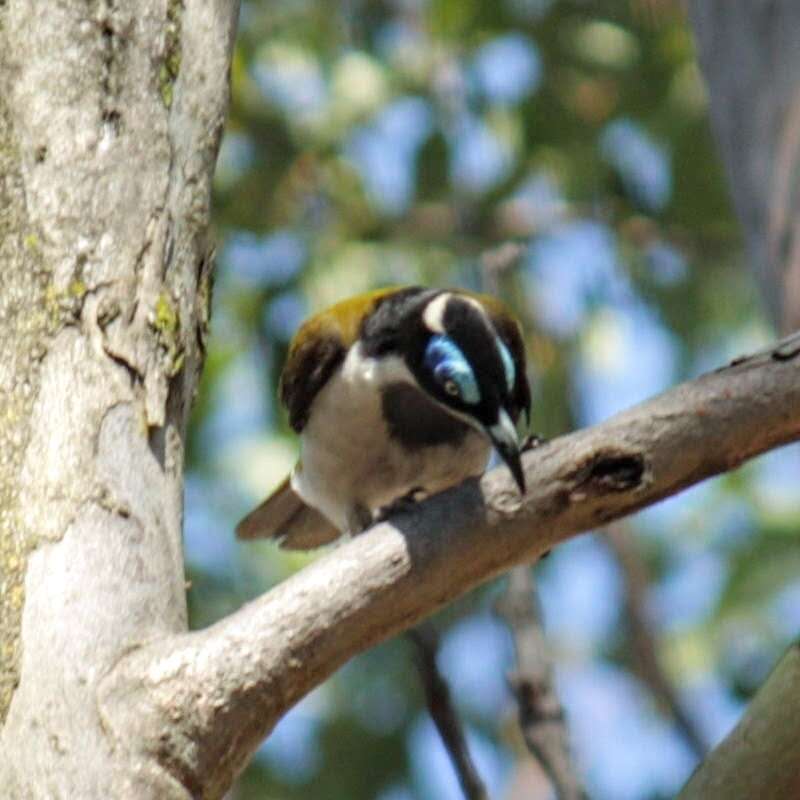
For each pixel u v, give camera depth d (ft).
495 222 60.64
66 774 23.06
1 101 27.53
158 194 27.48
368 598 24.26
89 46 27.84
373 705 59.88
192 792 23.39
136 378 26.27
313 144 60.80
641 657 51.29
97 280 26.58
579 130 61.26
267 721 24.02
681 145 60.80
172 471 26.35
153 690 23.57
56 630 24.06
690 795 24.67
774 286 31.60
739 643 60.80
